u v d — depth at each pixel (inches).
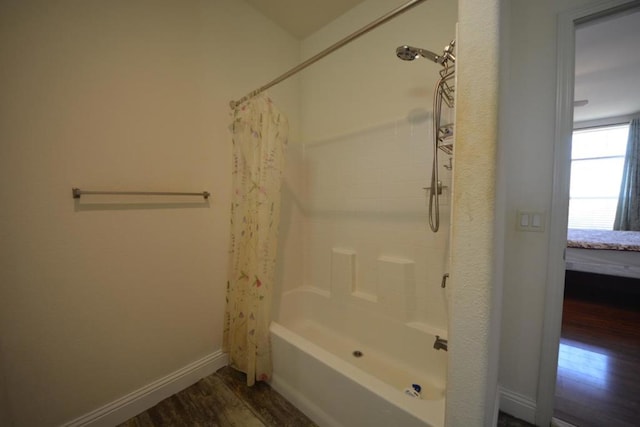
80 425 47.4
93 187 47.7
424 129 62.1
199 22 61.6
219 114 65.7
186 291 61.2
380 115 69.7
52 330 44.5
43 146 42.6
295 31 83.6
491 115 23.3
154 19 54.3
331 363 47.3
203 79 62.5
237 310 64.9
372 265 73.2
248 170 63.1
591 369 67.9
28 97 41.1
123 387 52.5
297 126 88.6
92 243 48.1
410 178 64.9
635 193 146.2
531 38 48.2
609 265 110.7
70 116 44.9
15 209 40.6
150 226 55.2
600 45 86.5
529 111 48.9
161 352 57.7
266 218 58.7
